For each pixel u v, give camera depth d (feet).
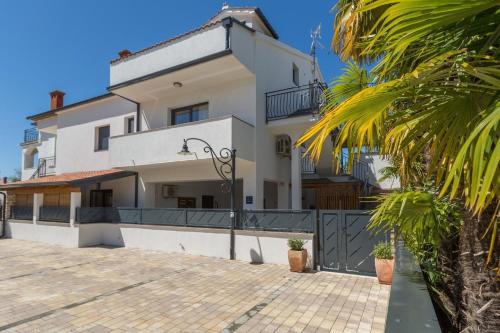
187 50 35.55
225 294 19.85
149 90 40.45
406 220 8.87
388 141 6.92
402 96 4.66
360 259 24.22
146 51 38.81
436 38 4.92
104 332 14.62
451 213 8.89
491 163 3.31
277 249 28.19
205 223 32.96
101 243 41.32
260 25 43.42
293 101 40.78
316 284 21.79
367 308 17.19
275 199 46.24
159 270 26.43
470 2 3.54
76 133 51.70
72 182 38.40
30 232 46.60
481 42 4.79
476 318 6.71
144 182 43.09
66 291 20.84
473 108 4.46
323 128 4.70
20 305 18.20
